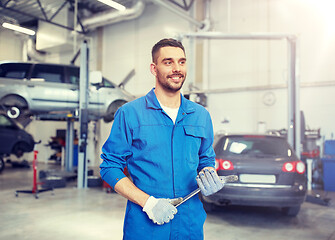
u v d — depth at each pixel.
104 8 10.12
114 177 1.05
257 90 8.33
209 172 1.02
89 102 6.12
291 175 3.31
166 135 1.11
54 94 5.84
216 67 8.97
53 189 5.51
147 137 1.10
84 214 3.77
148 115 1.12
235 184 3.35
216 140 3.82
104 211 3.92
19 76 5.61
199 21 9.16
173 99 1.14
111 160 1.10
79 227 3.22
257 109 8.31
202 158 1.26
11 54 4.07
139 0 8.70
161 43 1.10
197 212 1.14
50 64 5.94
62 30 9.40
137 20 10.27
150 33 9.96
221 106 8.83
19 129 7.66
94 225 3.30
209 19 8.95
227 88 8.74
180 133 1.13
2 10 6.77
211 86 9.02
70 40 9.55
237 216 3.76
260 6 8.31
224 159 3.43
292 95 5.43
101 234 3.00
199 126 1.17
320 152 7.25
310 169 6.14
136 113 1.12
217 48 8.97
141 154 1.10
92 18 9.55
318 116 7.35
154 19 9.94
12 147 7.54
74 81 6.12
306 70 7.53
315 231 3.18
